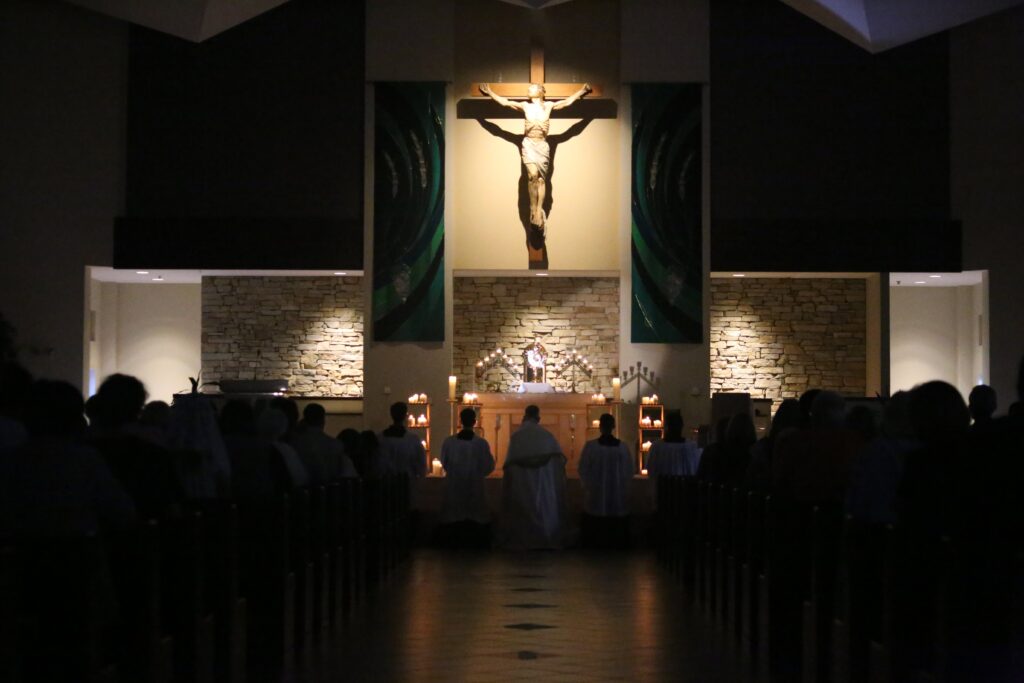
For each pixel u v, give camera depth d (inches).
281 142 670.5
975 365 747.4
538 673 239.6
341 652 263.3
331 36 673.6
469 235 679.7
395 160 671.1
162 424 309.0
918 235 665.6
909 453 191.9
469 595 366.9
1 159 647.8
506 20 676.7
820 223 668.1
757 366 730.8
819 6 628.1
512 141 679.7
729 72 673.6
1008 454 186.5
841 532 218.5
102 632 174.9
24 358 644.1
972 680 157.3
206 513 221.5
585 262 679.7
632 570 443.5
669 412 661.9
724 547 318.7
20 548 150.3
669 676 237.8
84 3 608.4
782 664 251.0
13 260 647.1
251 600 255.0
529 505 525.0
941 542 160.4
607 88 677.3
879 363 705.0
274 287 735.7
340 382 735.1
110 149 666.2
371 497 391.5
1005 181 658.8
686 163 670.5
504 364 713.6
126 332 772.0
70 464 181.0
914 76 669.3
